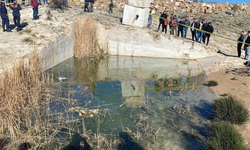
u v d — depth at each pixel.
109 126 5.75
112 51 14.09
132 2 13.75
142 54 13.92
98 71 10.62
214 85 8.71
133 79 9.66
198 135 5.34
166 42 13.52
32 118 5.74
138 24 14.05
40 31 10.75
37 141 4.89
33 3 12.01
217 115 6.07
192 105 7.01
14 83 5.71
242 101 6.86
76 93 7.69
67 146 4.84
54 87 7.89
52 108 6.47
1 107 5.05
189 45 13.45
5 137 4.84
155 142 5.12
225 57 12.37
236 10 27.08
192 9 25.80
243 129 5.43
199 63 12.54
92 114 6.23
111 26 13.80
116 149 4.84
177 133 5.49
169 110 6.72
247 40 11.44
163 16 14.10
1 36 9.57
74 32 12.55
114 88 8.47
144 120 6.02
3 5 9.65
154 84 9.13
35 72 7.02
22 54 8.01
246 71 10.02
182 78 9.93
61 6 16.34
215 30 19.47
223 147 4.52
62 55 11.18
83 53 12.64
